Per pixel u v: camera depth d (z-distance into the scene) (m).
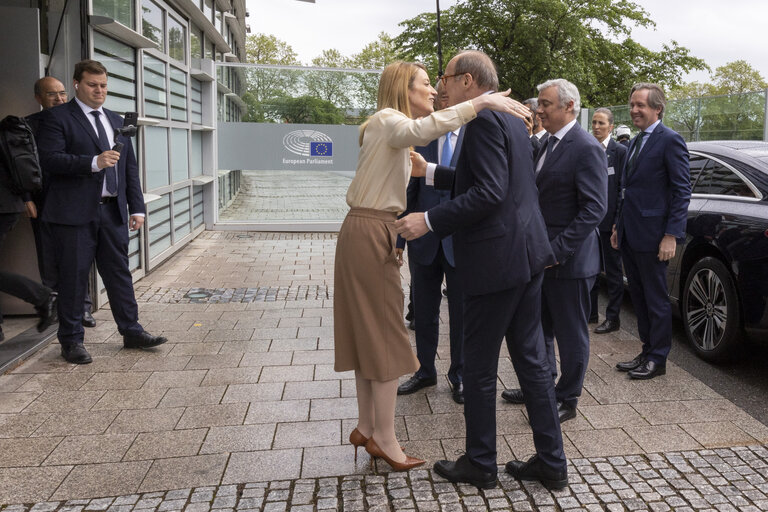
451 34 28.75
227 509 2.83
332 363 4.75
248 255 9.47
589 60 30.61
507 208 2.79
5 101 5.43
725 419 3.78
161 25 8.92
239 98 11.87
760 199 4.54
